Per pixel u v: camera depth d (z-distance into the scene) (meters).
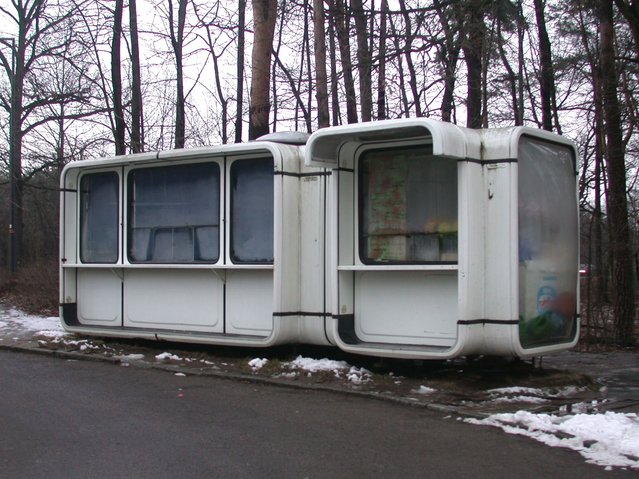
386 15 16.39
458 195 8.71
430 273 9.28
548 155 9.56
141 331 11.34
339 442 6.49
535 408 7.66
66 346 11.61
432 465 5.83
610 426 6.66
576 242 9.93
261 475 5.56
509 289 8.67
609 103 15.14
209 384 9.10
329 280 9.84
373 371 9.62
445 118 16.16
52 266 20.66
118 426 7.00
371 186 9.77
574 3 20.09
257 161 10.47
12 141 24.50
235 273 10.66
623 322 14.20
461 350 8.59
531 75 22.55
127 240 11.70
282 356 10.55
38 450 6.19
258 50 14.05
